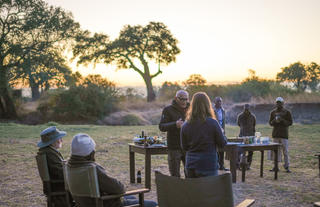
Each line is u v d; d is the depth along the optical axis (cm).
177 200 338
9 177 791
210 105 412
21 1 2942
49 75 3070
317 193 650
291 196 631
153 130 1883
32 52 3092
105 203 375
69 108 2789
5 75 3011
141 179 777
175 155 605
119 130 1894
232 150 734
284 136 845
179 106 606
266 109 2497
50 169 428
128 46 4016
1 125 2156
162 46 4078
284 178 779
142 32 4106
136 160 1004
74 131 1858
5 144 1349
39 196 639
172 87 3484
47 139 432
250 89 2909
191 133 406
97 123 2678
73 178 367
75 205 419
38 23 3025
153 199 621
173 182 337
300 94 2642
